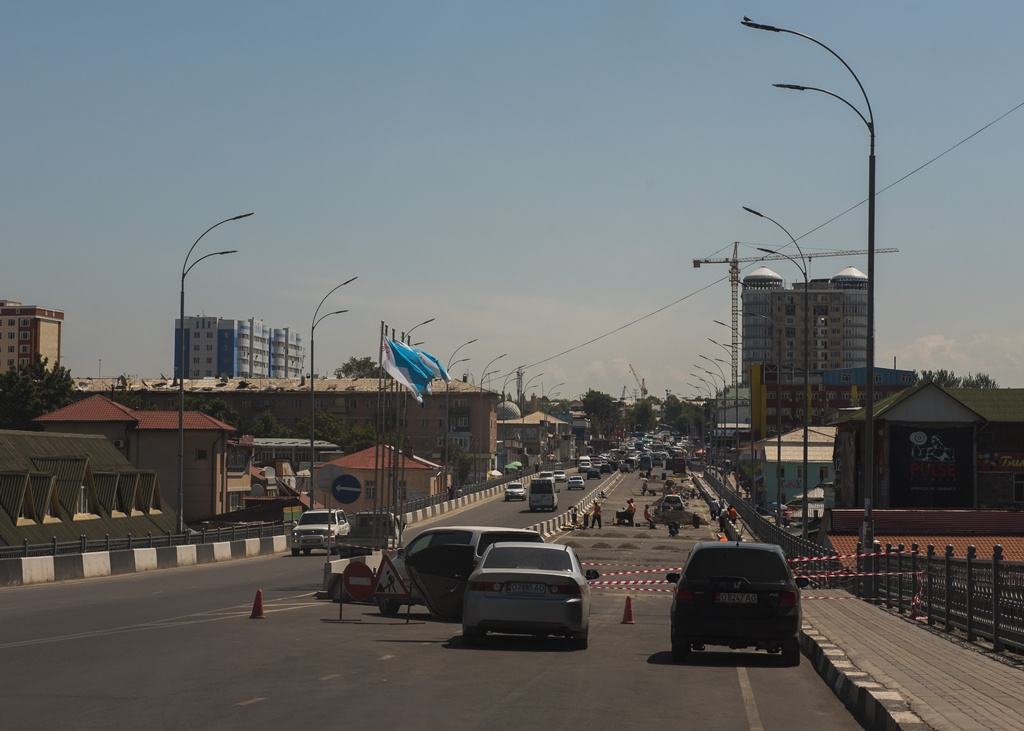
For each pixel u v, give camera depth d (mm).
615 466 176375
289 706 10078
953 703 9984
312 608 22219
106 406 75938
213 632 16547
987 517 44750
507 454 173500
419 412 146625
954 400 59219
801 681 13320
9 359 174875
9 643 14883
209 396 145250
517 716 9836
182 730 8836
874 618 20297
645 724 9695
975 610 16453
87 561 33375
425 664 13305
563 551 16125
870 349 29766
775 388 139625
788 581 14773
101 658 13289
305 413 145875
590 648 16109
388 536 45656
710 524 76812
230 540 46312
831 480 92875
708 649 16859
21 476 43000
